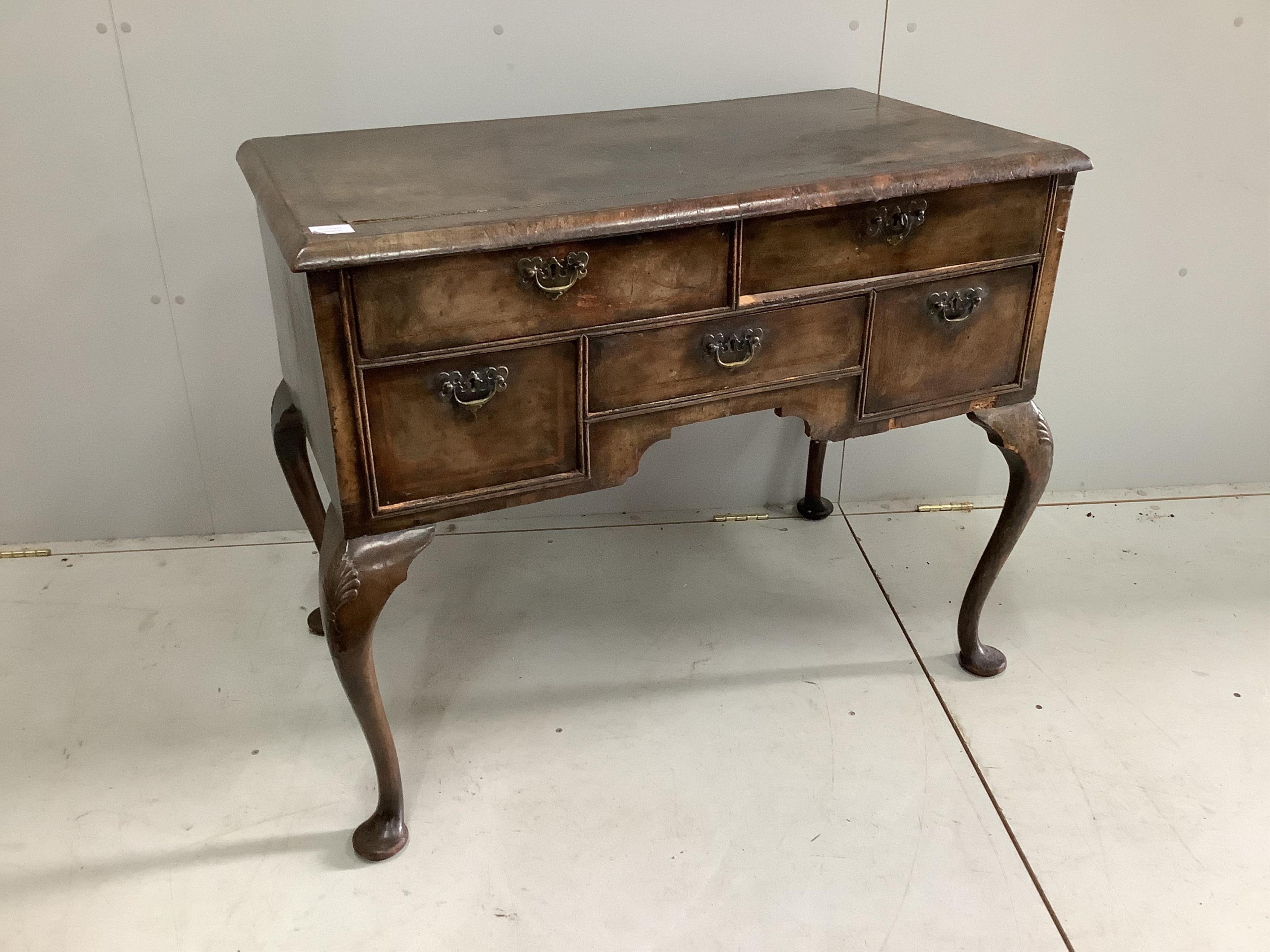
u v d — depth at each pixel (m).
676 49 1.68
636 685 1.59
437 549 1.93
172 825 1.35
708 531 1.99
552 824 1.35
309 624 1.69
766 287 1.20
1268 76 1.76
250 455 1.90
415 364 1.08
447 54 1.63
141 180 1.65
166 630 1.71
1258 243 1.90
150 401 1.83
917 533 1.98
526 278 1.08
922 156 1.25
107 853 1.30
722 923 1.21
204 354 1.80
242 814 1.36
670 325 1.17
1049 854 1.30
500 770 1.43
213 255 1.72
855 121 1.47
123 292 1.73
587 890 1.25
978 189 1.24
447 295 1.06
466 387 1.11
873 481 2.07
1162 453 2.10
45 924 1.21
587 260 1.09
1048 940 1.19
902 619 1.73
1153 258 1.90
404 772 1.43
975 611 1.56
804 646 1.67
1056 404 2.03
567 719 1.52
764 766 1.43
